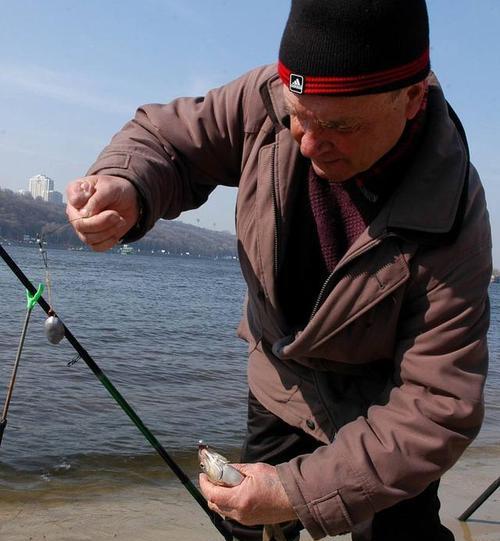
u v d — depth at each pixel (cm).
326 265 199
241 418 669
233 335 1359
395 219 176
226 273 5438
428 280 177
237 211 207
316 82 156
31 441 525
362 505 173
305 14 157
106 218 176
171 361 984
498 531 416
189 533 371
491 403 869
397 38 155
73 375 775
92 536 358
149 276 3603
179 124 214
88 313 1515
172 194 212
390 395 182
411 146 177
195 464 507
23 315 1291
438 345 176
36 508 395
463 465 559
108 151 204
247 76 214
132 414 203
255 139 204
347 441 176
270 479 172
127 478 463
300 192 196
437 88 186
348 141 164
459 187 177
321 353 200
